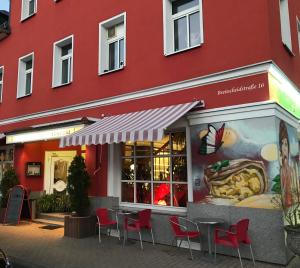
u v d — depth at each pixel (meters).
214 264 6.73
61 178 13.75
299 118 9.27
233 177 7.32
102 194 9.90
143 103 9.39
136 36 9.86
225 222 7.27
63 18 12.48
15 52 14.76
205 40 8.28
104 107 10.42
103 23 10.89
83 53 11.43
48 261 7.17
